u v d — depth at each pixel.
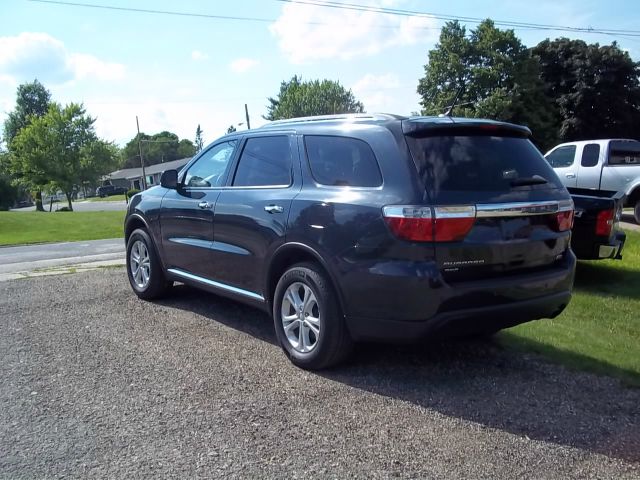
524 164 4.25
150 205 6.38
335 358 4.22
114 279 7.89
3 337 5.21
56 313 6.05
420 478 2.90
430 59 45.88
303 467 2.99
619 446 3.25
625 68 43.44
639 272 7.97
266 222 4.61
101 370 4.36
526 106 42.94
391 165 3.87
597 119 44.06
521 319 4.06
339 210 4.01
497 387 4.04
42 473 2.94
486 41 43.09
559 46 45.59
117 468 2.98
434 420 3.53
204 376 4.22
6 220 25.69
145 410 3.66
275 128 5.02
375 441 3.27
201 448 3.18
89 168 51.81
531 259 4.05
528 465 3.04
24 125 70.81
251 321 5.67
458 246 3.67
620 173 12.56
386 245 3.73
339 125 4.39
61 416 3.58
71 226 23.72
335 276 4.02
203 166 5.83
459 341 4.98
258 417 3.55
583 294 6.88
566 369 4.37
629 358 4.64
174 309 6.16
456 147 3.95
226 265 5.18
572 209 4.48
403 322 3.73
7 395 3.90
